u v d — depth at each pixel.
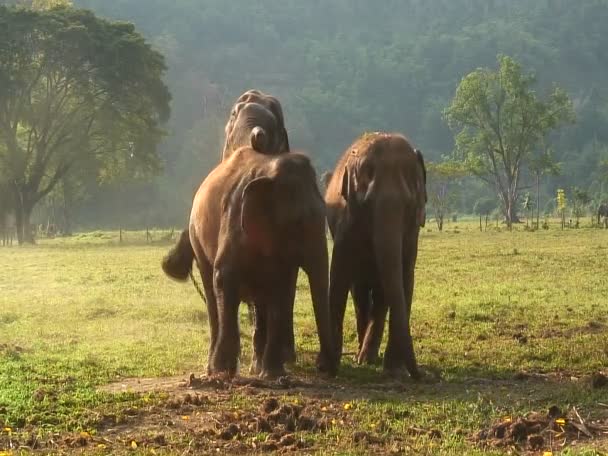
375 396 8.70
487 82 69.00
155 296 18.20
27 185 51.38
